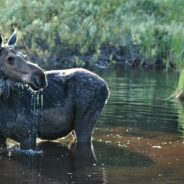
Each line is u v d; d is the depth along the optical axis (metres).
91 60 46.41
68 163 14.22
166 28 46.94
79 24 48.66
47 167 13.85
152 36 46.59
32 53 45.81
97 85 16.83
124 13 50.97
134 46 47.09
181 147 15.95
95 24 48.31
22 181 12.65
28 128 15.89
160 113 21.19
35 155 15.06
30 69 15.23
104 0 52.59
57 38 46.62
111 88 29.08
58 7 50.75
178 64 37.22
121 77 35.72
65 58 46.28
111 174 13.20
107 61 46.75
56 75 16.95
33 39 46.12
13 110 15.73
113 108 22.09
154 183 12.46
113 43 47.34
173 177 12.95
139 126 18.66
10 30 47.66
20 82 15.40
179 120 19.80
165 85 31.08
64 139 17.12
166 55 46.12
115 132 17.78
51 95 16.45
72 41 46.59
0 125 15.79
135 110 21.70
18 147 15.98
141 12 51.72
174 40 40.53
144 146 16.02
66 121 16.67
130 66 46.06
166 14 51.72
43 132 16.48
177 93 25.88
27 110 15.93
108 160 14.52
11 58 15.34
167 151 15.48
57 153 15.30
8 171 13.47
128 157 14.80
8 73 15.38
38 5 50.31
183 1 52.09
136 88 29.30
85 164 14.12
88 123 16.73
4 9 49.59
